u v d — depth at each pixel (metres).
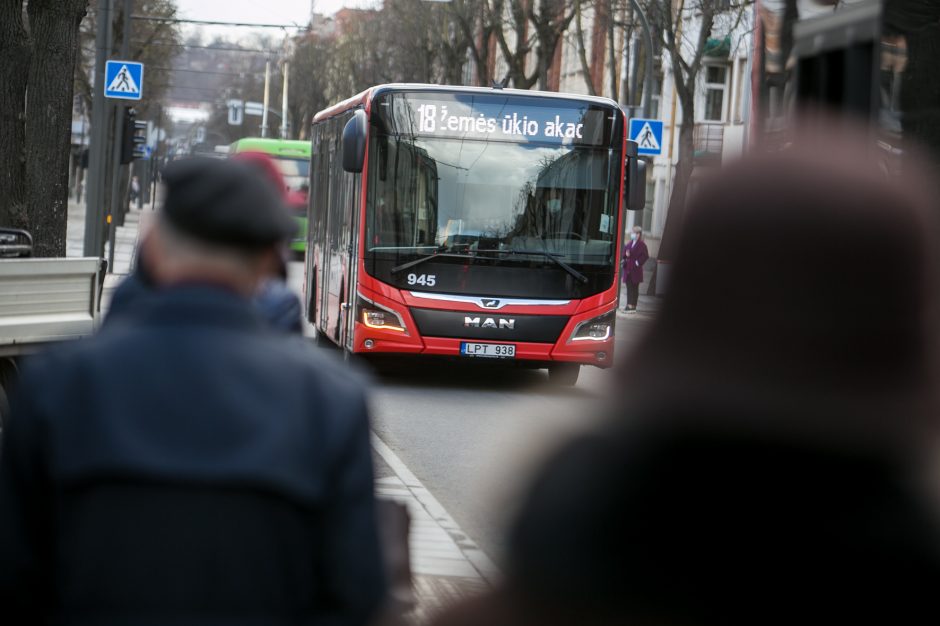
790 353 3.50
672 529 3.54
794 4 7.23
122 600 3.82
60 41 34.84
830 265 3.51
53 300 17.80
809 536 3.49
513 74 76.06
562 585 3.62
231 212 4.19
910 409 3.47
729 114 81.56
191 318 4.09
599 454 3.63
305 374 4.07
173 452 3.88
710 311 3.54
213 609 3.83
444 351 26.98
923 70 6.30
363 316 26.95
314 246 37.25
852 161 3.63
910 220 3.54
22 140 33.31
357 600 3.97
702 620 3.55
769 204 3.54
